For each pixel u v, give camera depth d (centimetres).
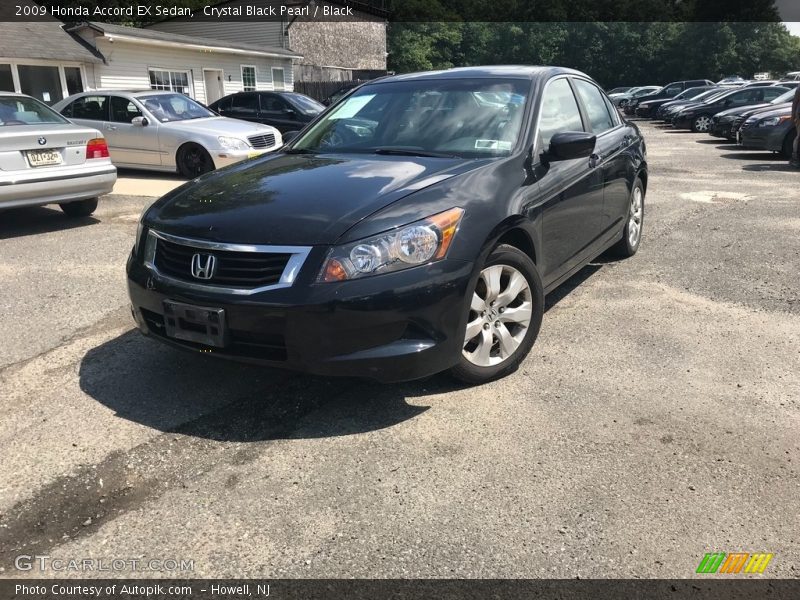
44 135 673
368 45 3475
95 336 423
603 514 246
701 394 338
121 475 274
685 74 5600
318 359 283
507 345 350
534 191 364
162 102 1158
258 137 1123
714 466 275
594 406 326
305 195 319
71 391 348
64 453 290
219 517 247
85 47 1786
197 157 1095
